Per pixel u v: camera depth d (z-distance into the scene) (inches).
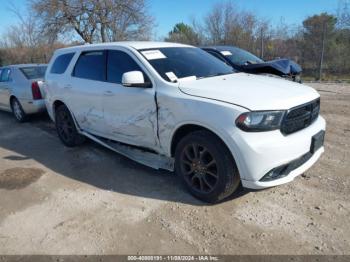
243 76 168.2
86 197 155.0
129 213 139.1
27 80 297.4
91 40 804.6
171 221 131.6
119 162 196.7
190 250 114.3
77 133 221.0
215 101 131.6
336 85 481.1
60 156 213.0
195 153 141.9
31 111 297.4
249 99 128.3
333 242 114.1
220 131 127.8
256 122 123.0
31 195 160.1
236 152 125.0
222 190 134.9
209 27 822.5
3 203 153.6
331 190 148.0
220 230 124.3
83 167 191.8
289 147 126.2
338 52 559.5
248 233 121.5
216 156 132.7
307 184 154.6
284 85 150.6
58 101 226.8
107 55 185.0
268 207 137.4
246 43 719.7
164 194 153.8
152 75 156.8
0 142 255.6
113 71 179.8
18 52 1067.3
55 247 119.6
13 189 166.9
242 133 123.6
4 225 135.4
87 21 781.9
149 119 157.8
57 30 769.6
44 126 299.6
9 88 315.9
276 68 308.7
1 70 342.3
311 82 524.7
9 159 212.8
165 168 159.8
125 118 171.8
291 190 149.9
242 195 147.9
